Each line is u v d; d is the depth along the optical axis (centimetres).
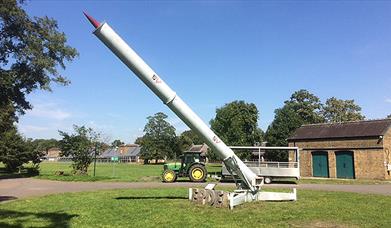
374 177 4078
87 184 2942
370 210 1507
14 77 3656
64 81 3897
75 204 1695
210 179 3478
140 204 1678
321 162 4528
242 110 4897
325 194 2109
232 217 1354
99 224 1231
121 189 2436
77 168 3978
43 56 3744
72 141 3956
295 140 4753
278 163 3353
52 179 3506
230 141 4788
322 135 4534
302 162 4659
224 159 1733
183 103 1592
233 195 1597
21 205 1673
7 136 4756
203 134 1661
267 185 2961
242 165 1744
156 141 11369
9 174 4412
